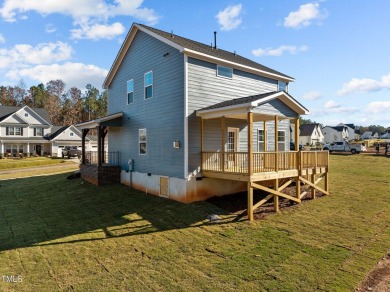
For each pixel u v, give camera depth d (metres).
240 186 12.88
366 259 6.18
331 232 7.83
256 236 7.61
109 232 8.27
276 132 10.38
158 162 12.70
